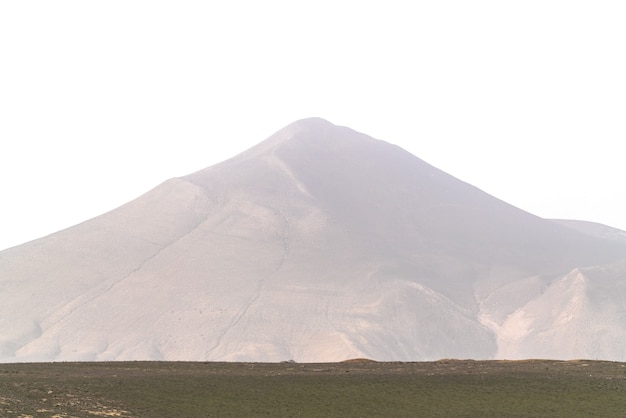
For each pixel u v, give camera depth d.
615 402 100.50
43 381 99.25
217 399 97.12
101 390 96.38
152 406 91.19
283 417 91.25
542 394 104.06
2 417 75.06
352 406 97.50
